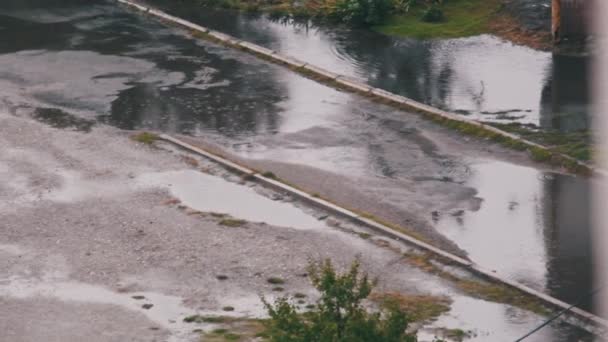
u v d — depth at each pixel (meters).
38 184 38.22
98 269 32.97
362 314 23.41
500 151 39.81
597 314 30.02
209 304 31.00
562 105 42.62
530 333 29.36
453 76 46.12
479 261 32.97
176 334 29.55
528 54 47.84
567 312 30.22
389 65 47.72
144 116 44.00
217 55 49.94
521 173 38.31
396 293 31.34
